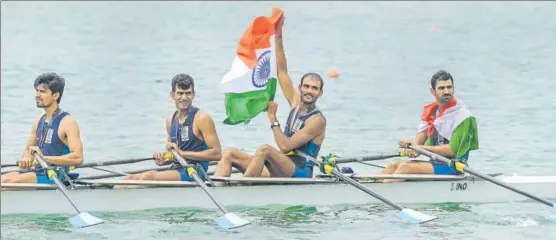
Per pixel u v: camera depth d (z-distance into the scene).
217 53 111.56
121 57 110.25
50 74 47.06
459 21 135.75
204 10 162.75
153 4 174.62
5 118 74.69
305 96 48.28
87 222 43.47
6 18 155.75
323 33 128.88
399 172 48.81
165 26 141.25
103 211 46.88
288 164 48.25
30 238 43.16
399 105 77.75
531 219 45.94
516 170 55.41
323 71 96.31
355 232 43.91
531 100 76.50
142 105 80.38
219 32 132.25
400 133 67.44
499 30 123.56
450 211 47.66
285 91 51.59
